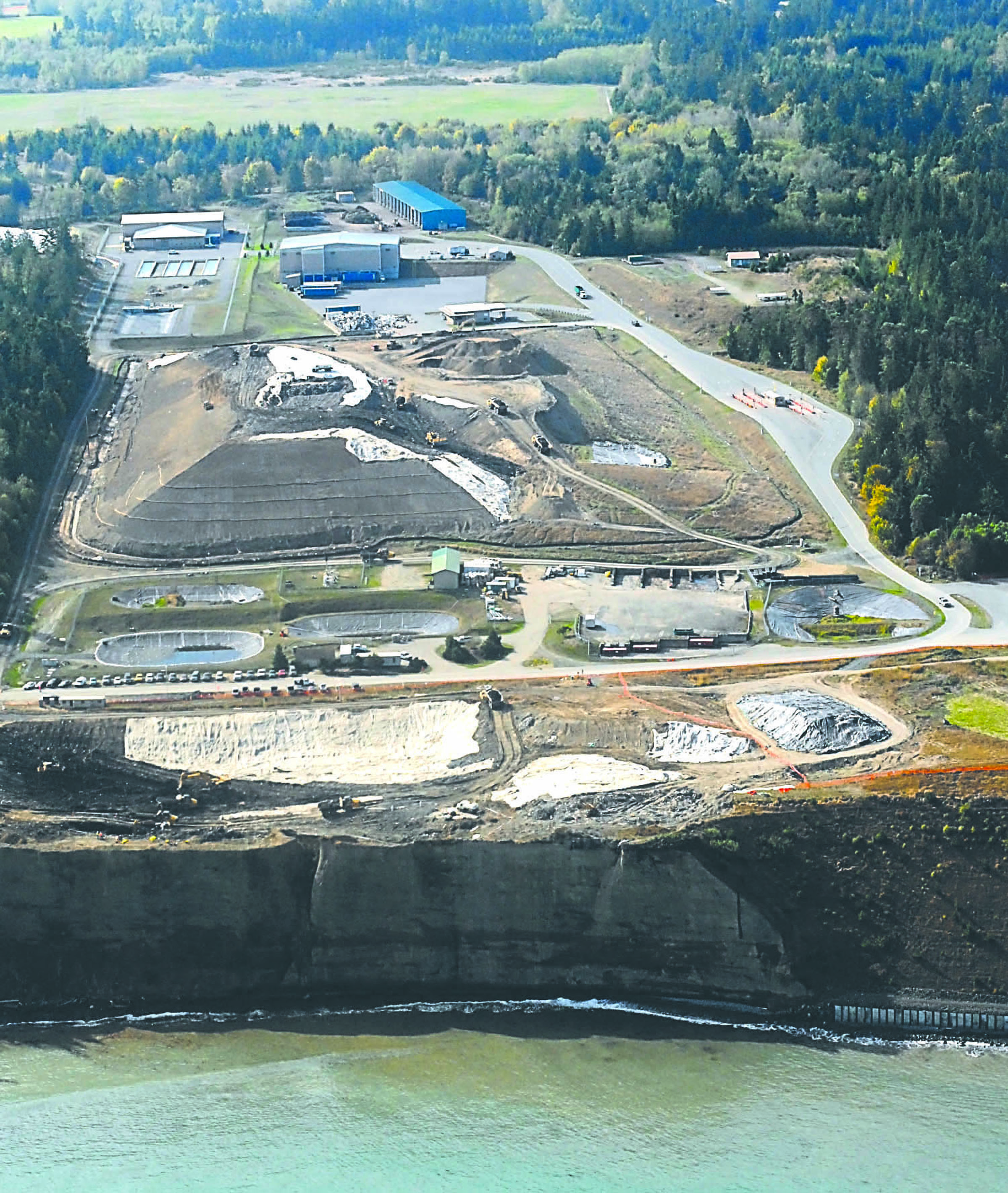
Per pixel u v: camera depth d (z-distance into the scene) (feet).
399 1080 565.53
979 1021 583.58
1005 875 604.08
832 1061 570.05
